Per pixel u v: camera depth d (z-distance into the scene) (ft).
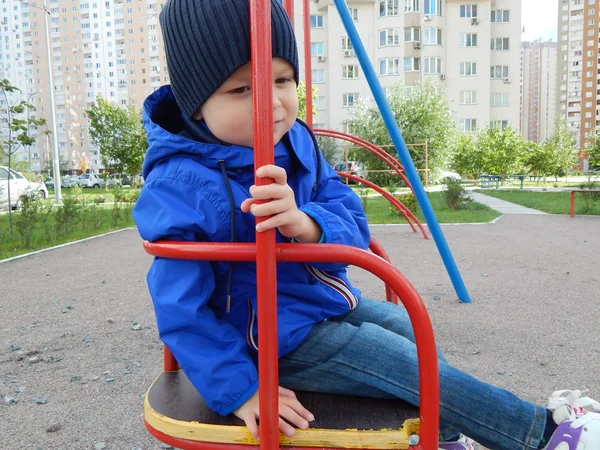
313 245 3.07
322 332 3.85
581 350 9.02
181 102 3.90
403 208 23.73
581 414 3.67
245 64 3.50
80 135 213.25
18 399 7.64
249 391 3.38
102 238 26.17
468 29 97.76
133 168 87.81
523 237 22.62
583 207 34.06
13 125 27.09
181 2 3.62
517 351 9.03
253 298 3.82
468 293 12.93
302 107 63.31
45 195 50.83
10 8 208.23
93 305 12.84
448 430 3.87
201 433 3.30
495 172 82.17
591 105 229.45
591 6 226.99
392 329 4.46
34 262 19.39
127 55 208.44
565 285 13.65
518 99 101.45
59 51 209.97
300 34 98.73
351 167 73.41
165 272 3.51
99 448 6.25
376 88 10.40
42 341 10.21
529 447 3.61
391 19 96.27
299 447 3.22
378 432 3.22
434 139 72.49
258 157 2.88
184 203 3.59
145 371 8.59
